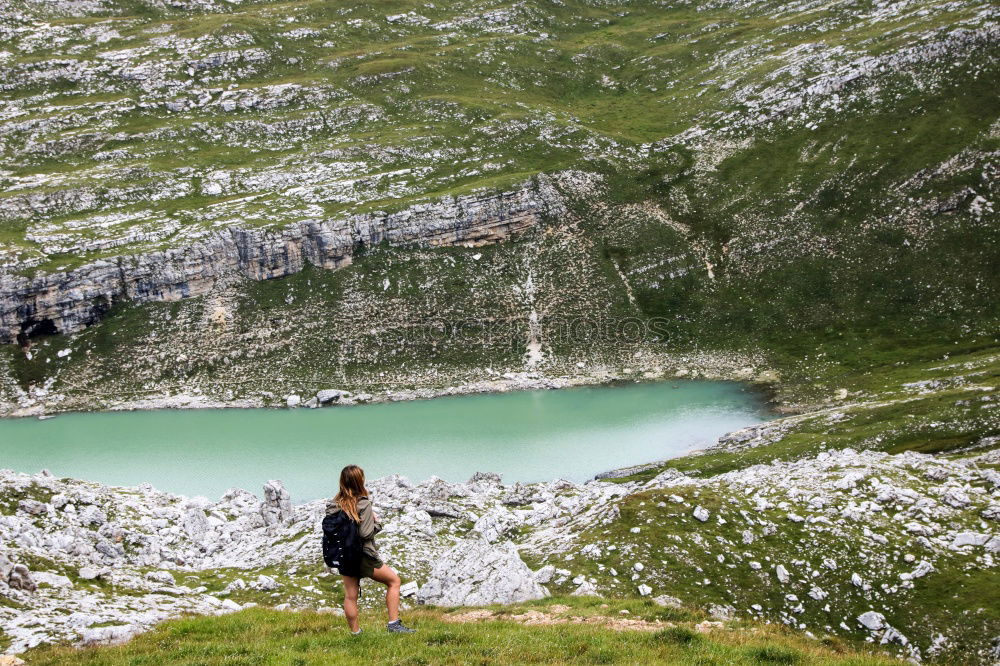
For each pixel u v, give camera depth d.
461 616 29.64
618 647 21.50
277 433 139.25
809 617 45.78
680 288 190.75
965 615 43.94
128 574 42.59
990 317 162.25
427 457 121.69
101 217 198.88
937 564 48.28
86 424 150.25
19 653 24.02
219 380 168.38
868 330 168.38
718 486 63.75
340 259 194.75
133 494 74.19
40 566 38.81
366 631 20.42
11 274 171.25
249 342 177.12
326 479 111.94
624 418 140.88
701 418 139.12
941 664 41.66
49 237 185.88
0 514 54.59
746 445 115.38
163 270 182.50
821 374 155.00
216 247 187.62
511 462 118.38
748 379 158.88
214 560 62.09
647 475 104.12
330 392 159.25
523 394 159.50
